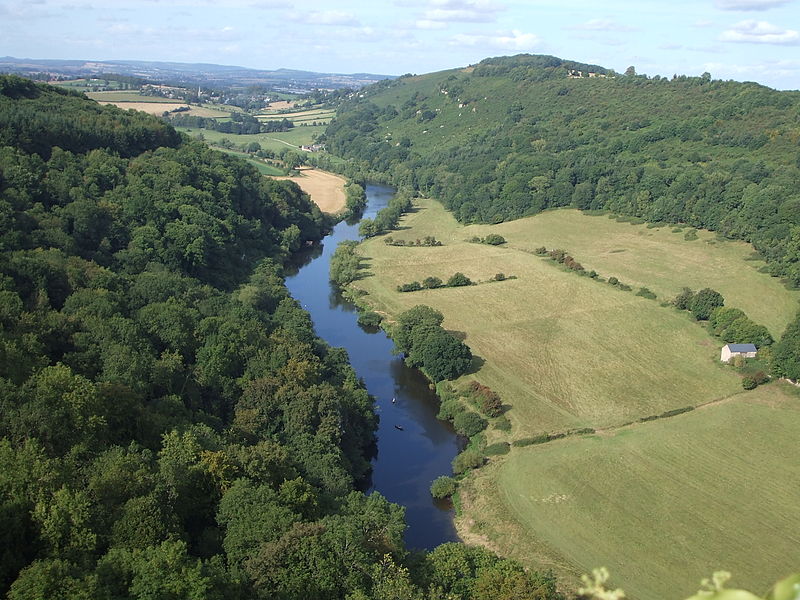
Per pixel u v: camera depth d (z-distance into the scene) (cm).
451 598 4969
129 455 5550
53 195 11344
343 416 8381
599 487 7706
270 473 6125
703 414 9325
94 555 4500
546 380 10394
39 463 4872
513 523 7200
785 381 10100
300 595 4653
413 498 7831
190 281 10912
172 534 4788
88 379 6538
